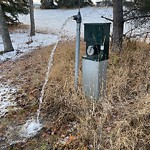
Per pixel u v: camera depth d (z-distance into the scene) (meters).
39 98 3.70
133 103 3.00
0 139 2.91
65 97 3.35
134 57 4.21
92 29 2.89
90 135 2.61
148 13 4.79
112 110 2.92
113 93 3.30
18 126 3.13
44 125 3.06
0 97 4.05
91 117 2.85
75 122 2.95
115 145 2.38
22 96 3.93
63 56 5.02
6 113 3.47
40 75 4.59
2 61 7.42
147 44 5.05
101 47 2.90
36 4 29.00
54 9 25.22
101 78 3.03
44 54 6.24
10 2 13.27
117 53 4.38
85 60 3.04
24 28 15.18
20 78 4.89
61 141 2.69
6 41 8.69
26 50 8.84
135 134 2.39
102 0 6.15
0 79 5.12
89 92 3.12
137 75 3.70
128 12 4.76
